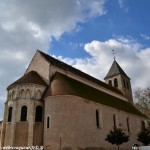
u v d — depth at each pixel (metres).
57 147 29.28
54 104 31.89
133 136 44.25
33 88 34.91
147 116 56.59
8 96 36.16
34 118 33.16
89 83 46.47
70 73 42.84
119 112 42.69
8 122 33.50
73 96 32.62
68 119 30.81
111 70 67.25
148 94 60.75
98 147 33.75
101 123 36.50
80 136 31.19
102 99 40.59
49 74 38.06
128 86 65.88
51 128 30.72
